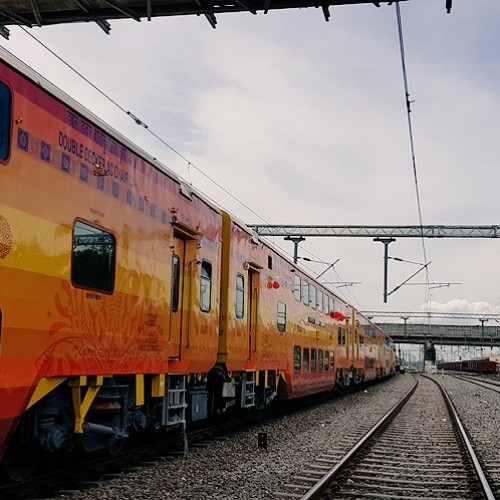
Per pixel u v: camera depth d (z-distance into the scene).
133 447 10.62
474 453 11.44
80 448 9.04
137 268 8.97
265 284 16.00
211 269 12.16
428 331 78.00
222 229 13.21
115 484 8.20
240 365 13.84
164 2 9.95
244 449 11.66
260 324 15.41
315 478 9.26
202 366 11.65
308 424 16.44
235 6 10.05
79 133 7.65
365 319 36.91
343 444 12.86
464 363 106.94
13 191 6.43
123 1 9.87
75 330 7.39
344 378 29.53
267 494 8.12
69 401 7.84
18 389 6.43
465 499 8.29
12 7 10.14
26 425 7.37
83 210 7.64
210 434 13.21
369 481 9.29
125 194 8.70
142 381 9.12
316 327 22.56
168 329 9.95
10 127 6.45
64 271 7.20
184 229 10.77
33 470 8.02
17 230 6.45
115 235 8.39
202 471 9.46
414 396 30.72
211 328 12.03
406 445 12.98
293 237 40.53
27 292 6.56
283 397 18.48
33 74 6.87
